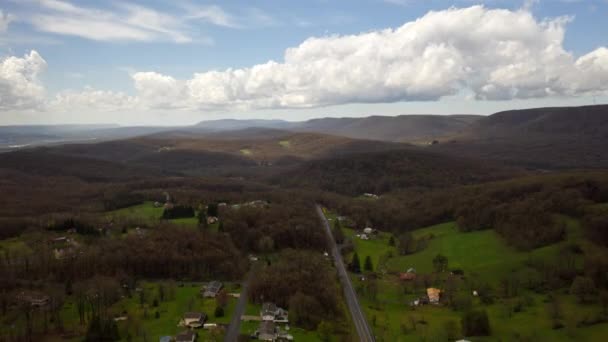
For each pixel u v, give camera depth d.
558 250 177.12
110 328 128.12
